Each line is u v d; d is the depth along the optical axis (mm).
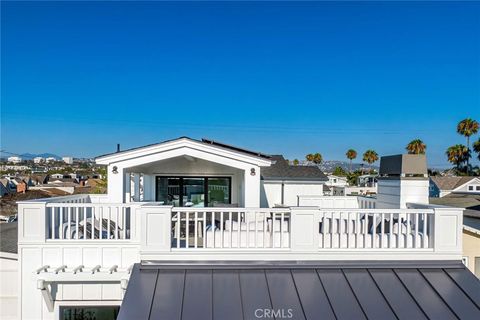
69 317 9109
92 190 48375
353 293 7516
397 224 9234
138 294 7293
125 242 9000
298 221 8625
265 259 8555
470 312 6957
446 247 8719
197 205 16219
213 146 12195
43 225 8914
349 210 8789
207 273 8141
